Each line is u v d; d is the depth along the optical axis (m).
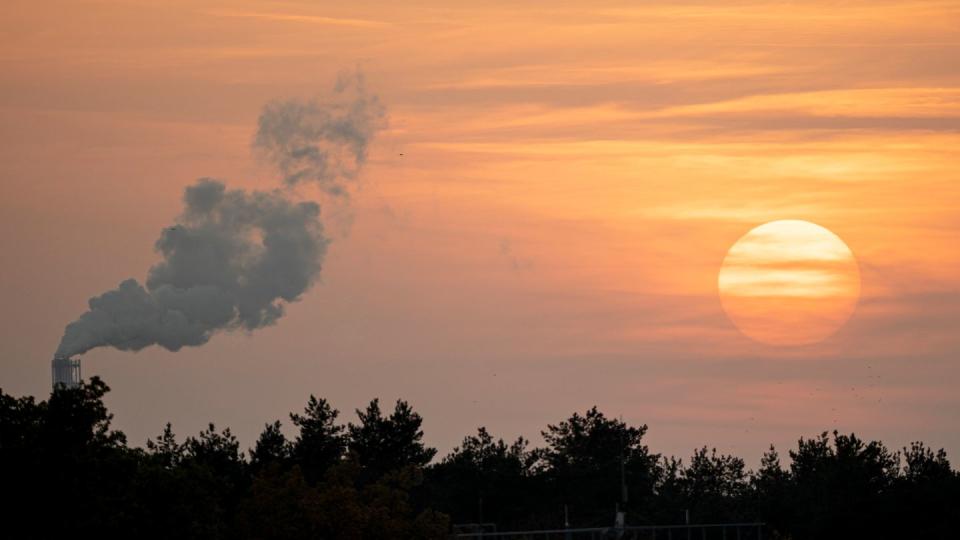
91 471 92.69
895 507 179.12
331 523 120.62
